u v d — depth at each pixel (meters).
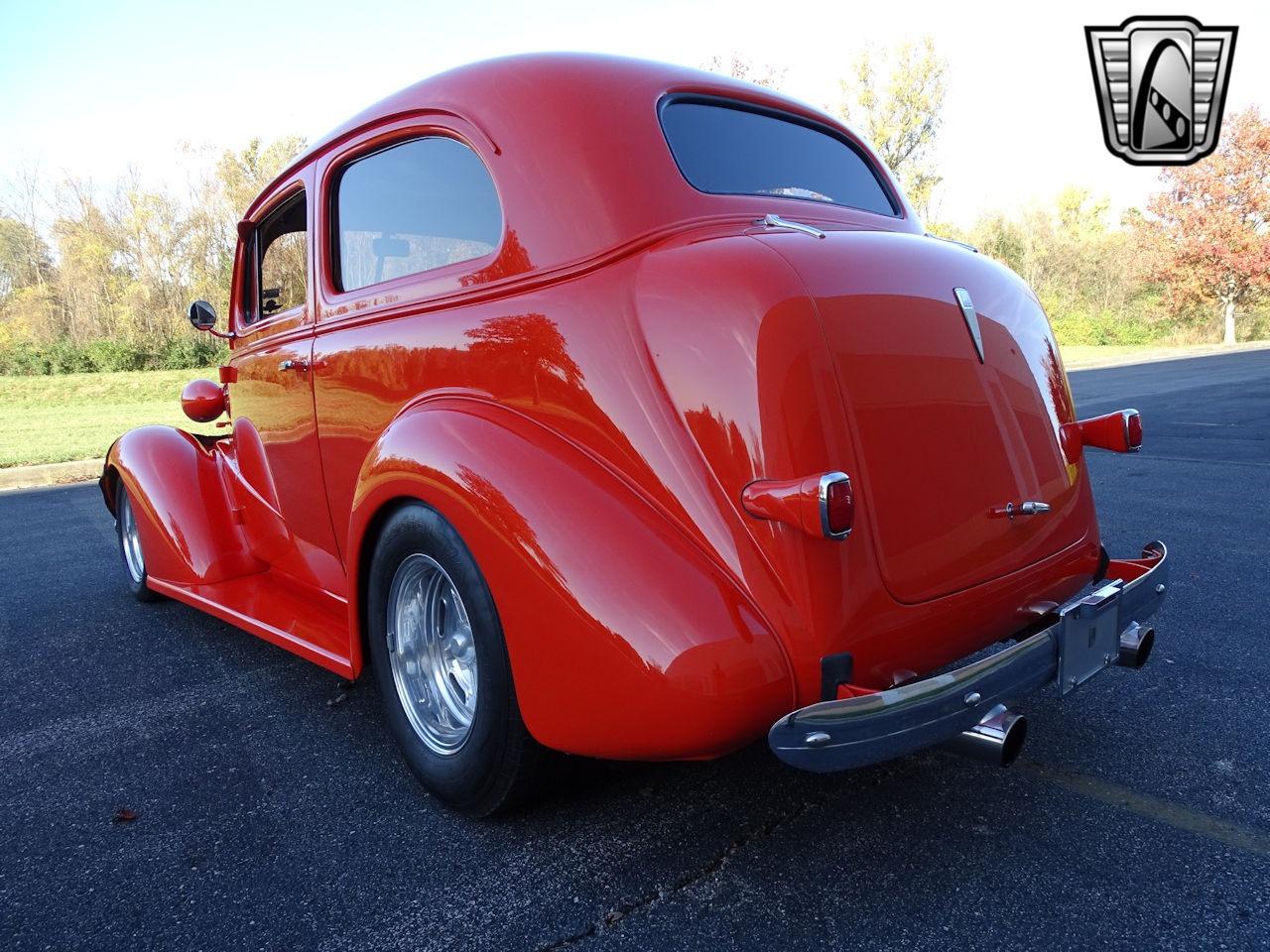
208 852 2.17
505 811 2.21
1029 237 43.59
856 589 1.82
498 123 2.30
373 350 2.62
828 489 1.67
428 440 2.14
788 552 1.76
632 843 2.12
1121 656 2.29
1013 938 1.75
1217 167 35.12
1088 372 19.12
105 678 3.44
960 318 2.18
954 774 2.42
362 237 2.80
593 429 1.98
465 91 2.43
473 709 2.19
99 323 31.19
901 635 1.90
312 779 2.54
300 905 1.94
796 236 2.04
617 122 2.21
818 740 1.65
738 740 1.75
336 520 2.93
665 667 1.71
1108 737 2.62
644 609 1.74
